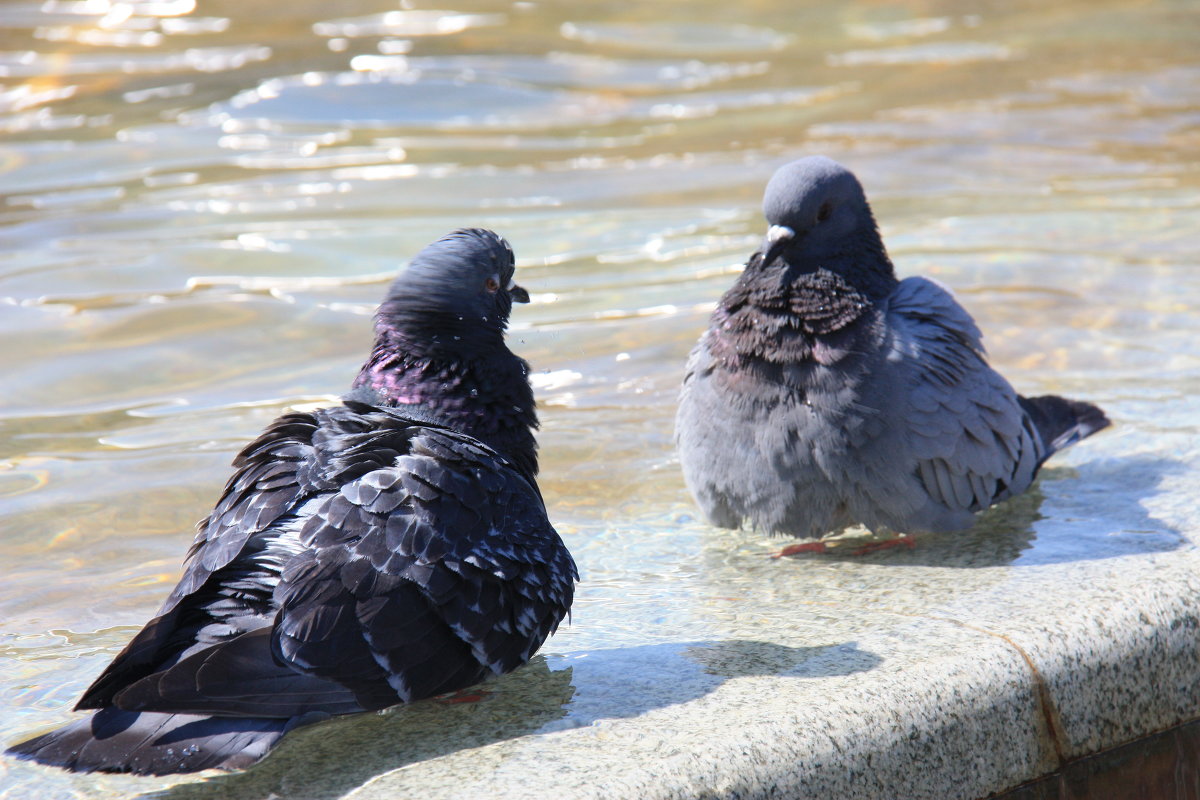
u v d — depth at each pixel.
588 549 9.45
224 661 5.99
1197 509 9.30
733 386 9.10
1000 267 16.30
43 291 15.74
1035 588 8.12
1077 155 22.05
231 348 14.16
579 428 12.03
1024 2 34.84
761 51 30.52
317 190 20.19
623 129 24.19
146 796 6.27
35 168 21.28
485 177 21.00
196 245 17.47
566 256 17.19
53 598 8.86
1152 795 7.70
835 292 9.01
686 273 16.45
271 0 34.44
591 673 7.28
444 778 6.23
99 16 32.97
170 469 11.20
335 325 14.82
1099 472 10.27
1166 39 30.91
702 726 6.55
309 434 7.25
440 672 6.66
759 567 9.03
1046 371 12.80
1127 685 7.54
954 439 9.02
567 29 32.09
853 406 8.76
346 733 6.79
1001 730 7.05
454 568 6.71
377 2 34.16
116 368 13.59
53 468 11.20
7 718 7.10
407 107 25.45
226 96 25.86
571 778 6.13
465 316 7.93
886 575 8.66
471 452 7.37
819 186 9.11
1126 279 15.65
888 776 6.64
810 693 6.85
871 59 29.75
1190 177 20.44
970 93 26.69
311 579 6.37
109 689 5.90
